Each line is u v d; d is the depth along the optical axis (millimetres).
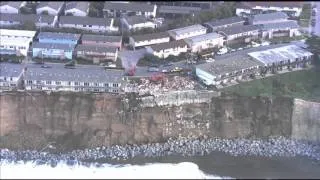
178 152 180000
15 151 177750
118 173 167875
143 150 180500
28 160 174000
